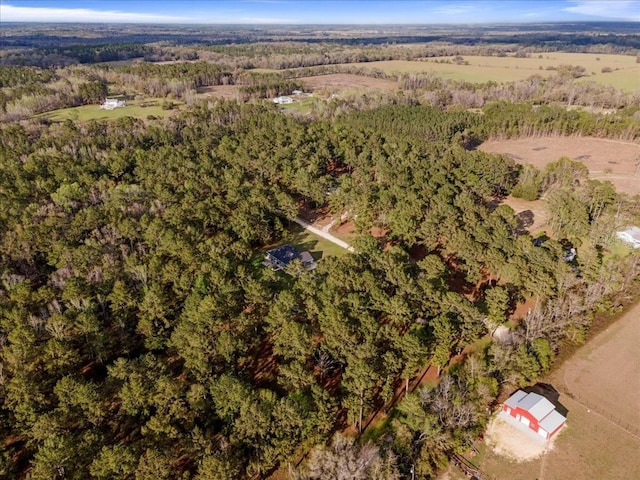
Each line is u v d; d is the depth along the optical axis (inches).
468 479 1907.0
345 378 2156.7
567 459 1983.3
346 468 1738.4
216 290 2645.2
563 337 2667.3
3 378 2053.4
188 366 2160.4
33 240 3157.0
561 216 3676.2
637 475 1913.1
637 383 2370.8
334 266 2751.0
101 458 1706.4
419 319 2472.9
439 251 3486.7
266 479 1910.7
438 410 2050.9
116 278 2812.5
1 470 1760.6
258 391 2036.2
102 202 3846.0
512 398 2187.5
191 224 3405.5
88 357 2458.2
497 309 2600.9
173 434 1857.8
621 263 3137.3
